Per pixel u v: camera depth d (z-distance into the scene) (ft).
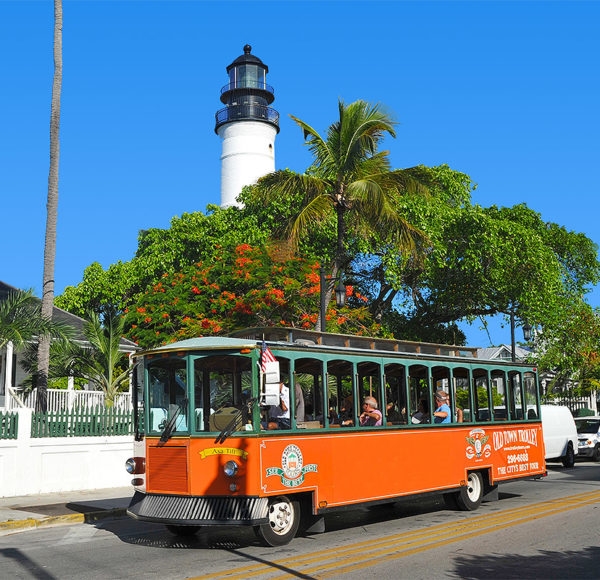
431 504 48.83
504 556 29.63
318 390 38.09
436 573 26.58
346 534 36.22
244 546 33.40
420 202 99.09
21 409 51.83
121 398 66.49
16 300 56.39
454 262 110.52
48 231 61.05
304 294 78.64
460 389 48.03
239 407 32.99
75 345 64.49
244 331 38.70
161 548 33.53
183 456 33.12
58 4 64.64
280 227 75.87
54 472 53.26
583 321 136.15
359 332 86.07
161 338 77.41
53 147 62.28
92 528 40.29
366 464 38.06
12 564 30.04
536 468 52.80
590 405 174.81
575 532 35.35
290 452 33.76
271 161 169.17
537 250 113.39
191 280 82.33
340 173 69.31
